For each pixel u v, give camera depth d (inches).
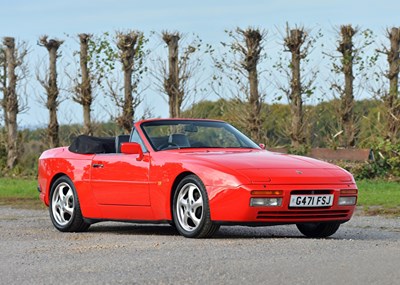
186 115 1353.3
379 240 461.4
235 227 599.5
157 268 354.6
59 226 588.4
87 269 360.5
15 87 1588.3
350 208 491.2
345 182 487.8
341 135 1279.5
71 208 582.9
